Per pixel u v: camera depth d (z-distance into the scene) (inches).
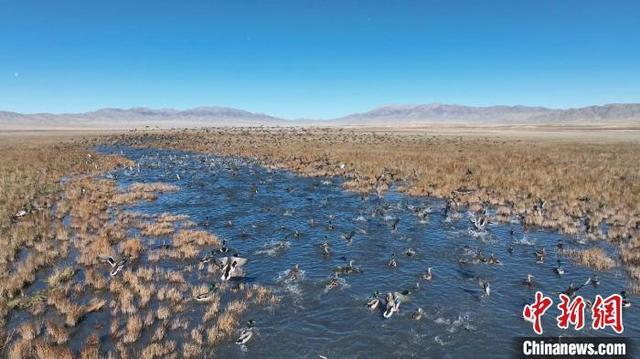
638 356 589.9
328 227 1205.7
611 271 872.3
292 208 1445.6
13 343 597.3
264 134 5664.4
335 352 598.9
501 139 4306.1
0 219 1202.0
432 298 759.7
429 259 950.4
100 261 909.8
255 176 2171.5
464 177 1883.6
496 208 1401.3
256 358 580.4
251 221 1278.3
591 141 3914.9
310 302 742.5
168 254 957.2
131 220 1267.2
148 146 4197.8
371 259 952.3
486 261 924.6
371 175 2034.9
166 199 1599.4
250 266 911.7
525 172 1941.4
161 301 729.6
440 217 1304.1
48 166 2367.1
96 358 560.7
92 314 683.4
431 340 629.9
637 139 4185.5
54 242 1042.1
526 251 996.6
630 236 1070.4
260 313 701.3
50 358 557.0
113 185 1872.5
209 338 615.2
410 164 2297.0
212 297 737.6
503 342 624.7
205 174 2256.4
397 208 1421.0
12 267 878.4
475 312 710.5
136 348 589.6
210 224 1245.1
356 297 762.2
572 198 1481.3
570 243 1051.9
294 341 622.5
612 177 1819.6
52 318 669.9
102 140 4837.6
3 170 2153.1
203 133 5935.0
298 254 987.9
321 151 3147.1
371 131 6943.9
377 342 623.5
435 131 6801.2
